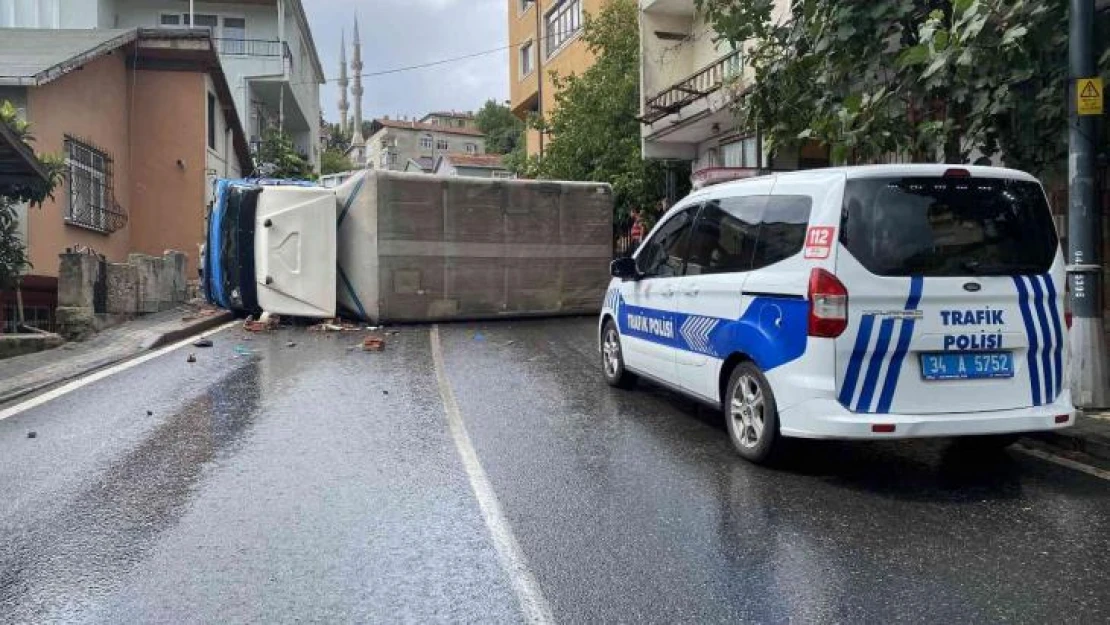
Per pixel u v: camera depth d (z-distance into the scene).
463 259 14.32
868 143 7.89
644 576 3.98
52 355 10.22
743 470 5.66
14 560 4.12
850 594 3.79
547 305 15.06
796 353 5.26
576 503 4.98
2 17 29.69
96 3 30.03
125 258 20.34
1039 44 6.68
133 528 4.54
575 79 21.30
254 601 3.70
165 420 6.97
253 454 5.96
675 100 17.69
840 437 5.07
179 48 20.42
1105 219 9.06
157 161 20.98
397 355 10.62
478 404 7.69
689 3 17.36
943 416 5.14
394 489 5.21
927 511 4.86
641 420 7.09
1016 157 7.32
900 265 5.13
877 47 7.83
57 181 13.70
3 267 12.75
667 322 7.06
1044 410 5.32
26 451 6.02
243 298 13.59
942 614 3.60
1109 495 5.13
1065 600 3.72
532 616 3.58
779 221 5.67
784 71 8.91
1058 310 5.41
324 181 23.75
